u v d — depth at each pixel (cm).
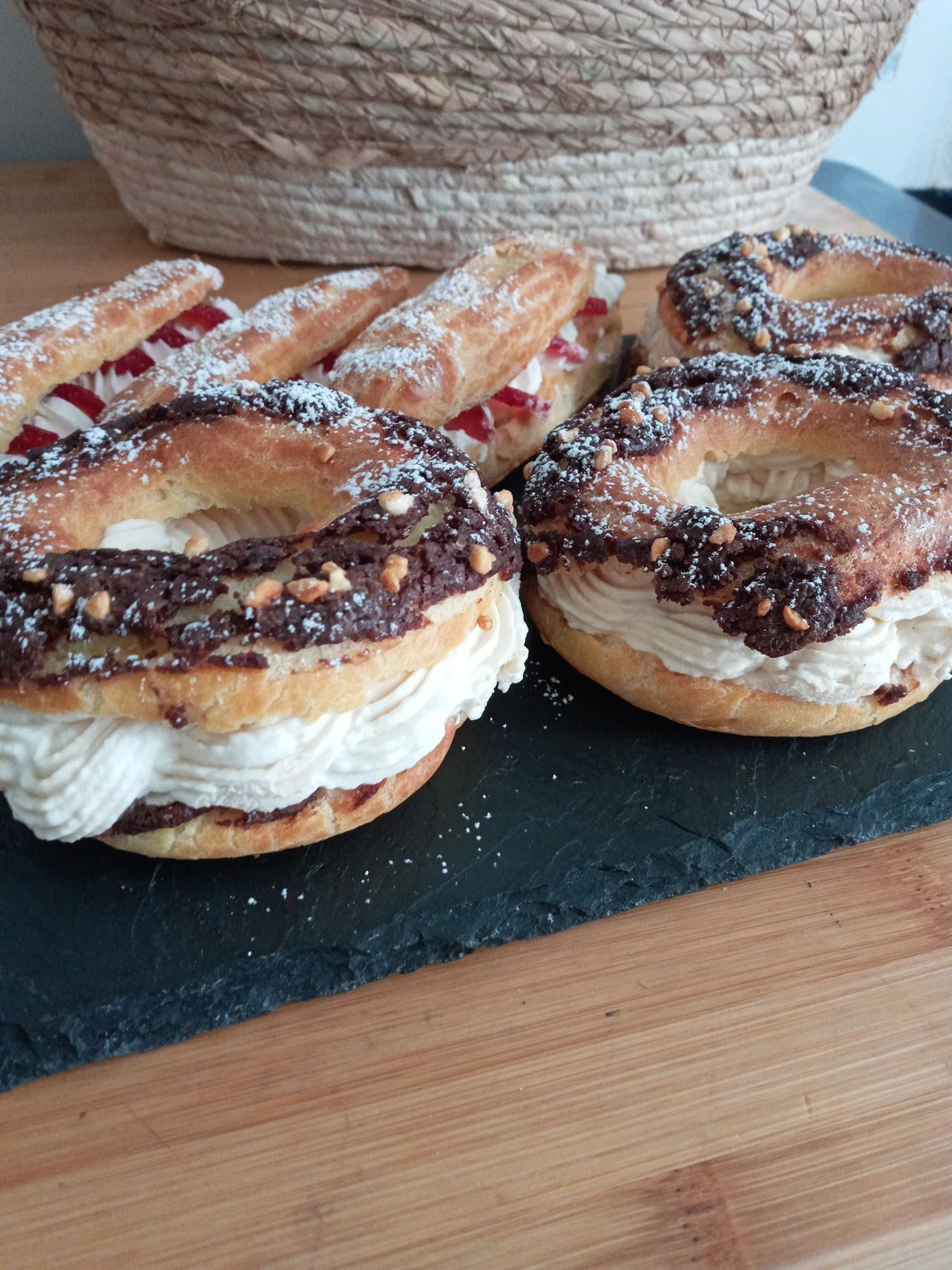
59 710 19
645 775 24
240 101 38
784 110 42
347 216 43
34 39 46
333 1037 19
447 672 21
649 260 47
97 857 21
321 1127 18
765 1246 17
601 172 42
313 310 33
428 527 21
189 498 25
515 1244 17
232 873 21
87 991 19
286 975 20
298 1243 16
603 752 24
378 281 36
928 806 24
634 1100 18
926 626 24
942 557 23
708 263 36
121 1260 16
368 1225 17
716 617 22
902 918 22
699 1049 19
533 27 37
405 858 22
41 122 53
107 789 19
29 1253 16
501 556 22
